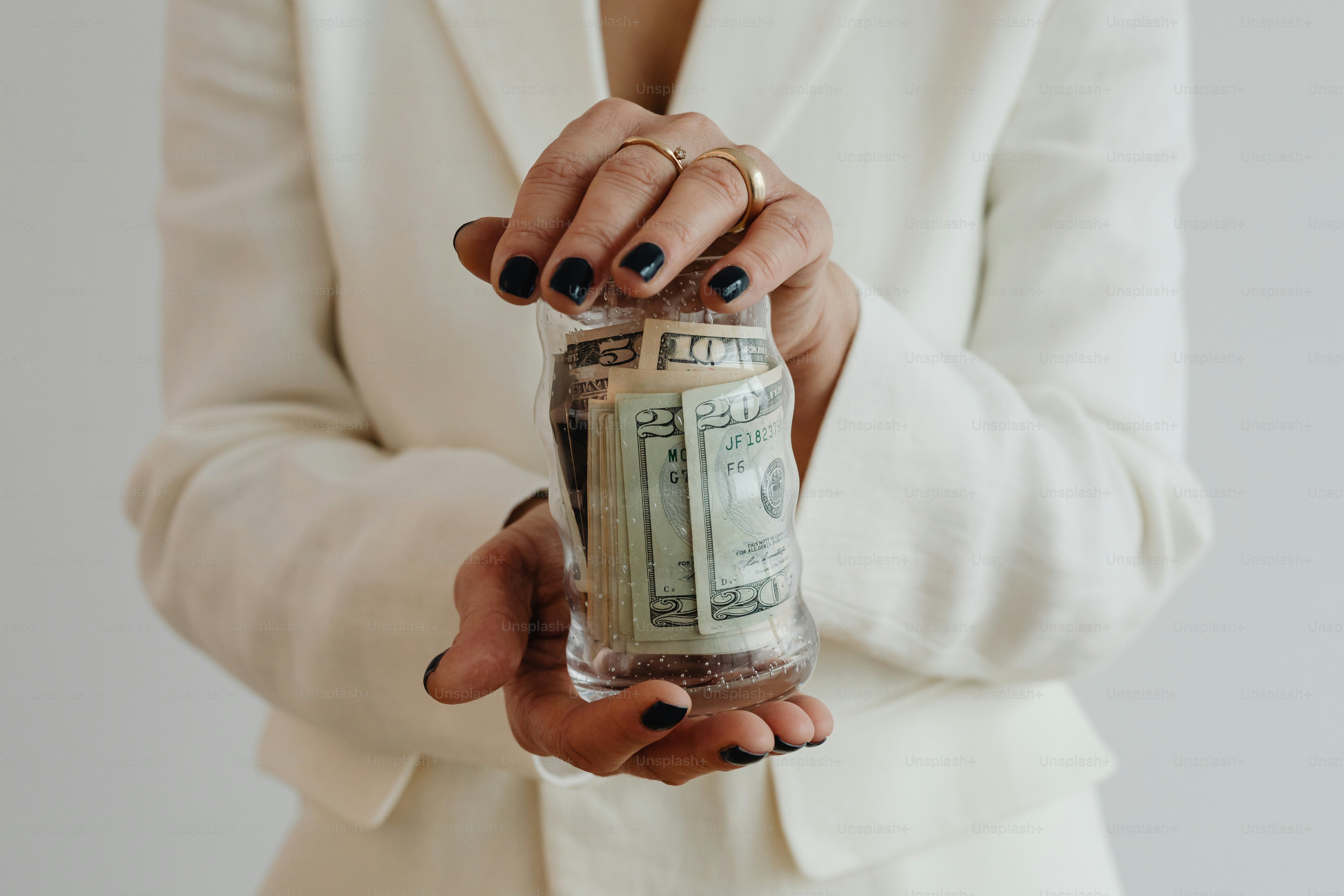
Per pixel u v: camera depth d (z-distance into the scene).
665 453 0.44
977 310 0.84
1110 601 0.68
